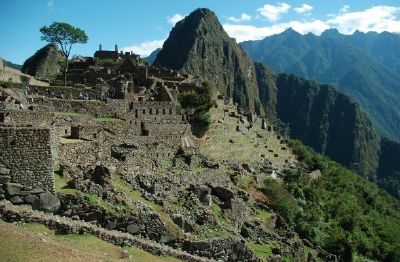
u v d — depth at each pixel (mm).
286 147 138250
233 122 113938
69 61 153625
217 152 92188
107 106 72375
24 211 32219
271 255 51812
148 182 50750
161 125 80250
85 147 48125
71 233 33250
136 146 61375
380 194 171625
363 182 170250
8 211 31469
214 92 134125
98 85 88062
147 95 92688
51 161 35000
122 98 81312
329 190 121375
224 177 69625
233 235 49094
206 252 43031
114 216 37531
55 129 44000
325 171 141500
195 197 52719
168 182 53938
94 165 46031
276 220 69250
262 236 58500
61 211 35312
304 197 97375
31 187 34156
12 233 29031
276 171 100812
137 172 53250
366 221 110562
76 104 68750
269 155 113375
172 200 49594
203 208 50938
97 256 30375
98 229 34906
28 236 29359
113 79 104938
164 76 135000
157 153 65375
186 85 115062
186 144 81562
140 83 110625
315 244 74250
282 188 87125
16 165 33812
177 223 43844
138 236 38250
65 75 113188
